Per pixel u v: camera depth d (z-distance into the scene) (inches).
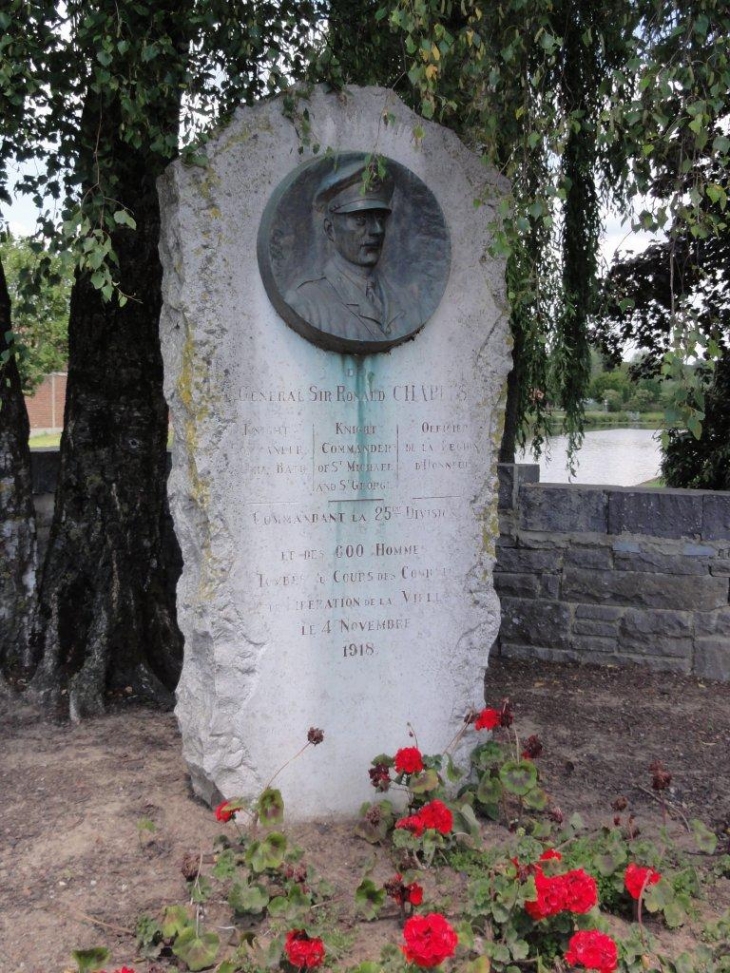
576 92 272.2
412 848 149.6
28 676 233.1
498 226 169.3
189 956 126.7
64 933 134.7
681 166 165.3
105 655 227.3
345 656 168.9
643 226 164.7
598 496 262.1
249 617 162.1
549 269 324.5
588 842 154.9
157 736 207.5
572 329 354.9
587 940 117.6
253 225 158.6
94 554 233.6
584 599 265.9
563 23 236.8
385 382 167.3
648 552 259.1
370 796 172.4
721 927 137.6
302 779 168.2
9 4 185.9
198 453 156.8
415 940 114.4
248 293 158.6
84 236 185.0
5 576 233.9
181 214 154.6
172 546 272.2
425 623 173.8
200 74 225.1
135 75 193.5
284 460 162.2
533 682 253.0
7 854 154.1
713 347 161.8
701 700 240.5
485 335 173.8
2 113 194.4
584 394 370.0
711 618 256.2
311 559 165.3
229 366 157.9
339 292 160.4
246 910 136.3
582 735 217.0
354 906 141.3
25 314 215.5
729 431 416.8
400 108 167.2
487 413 175.2
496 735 214.7
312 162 158.6
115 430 235.3
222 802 165.2
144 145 211.8
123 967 122.3
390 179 163.3
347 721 170.1
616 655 265.1
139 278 231.5
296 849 145.4
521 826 165.9
